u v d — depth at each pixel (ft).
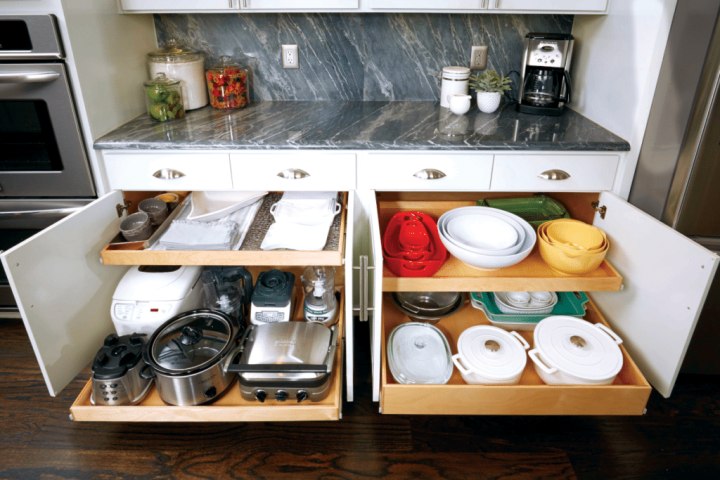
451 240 4.93
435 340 5.24
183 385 4.43
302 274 6.77
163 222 5.45
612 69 5.29
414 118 5.86
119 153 5.12
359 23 6.30
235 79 6.16
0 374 5.71
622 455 4.76
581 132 5.30
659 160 4.77
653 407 5.31
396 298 5.85
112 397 4.49
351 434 4.98
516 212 6.13
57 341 4.45
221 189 5.30
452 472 4.59
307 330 4.99
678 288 4.20
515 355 4.76
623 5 5.04
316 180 5.22
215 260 4.96
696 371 5.55
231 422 5.10
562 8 5.32
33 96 4.79
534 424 5.10
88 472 4.56
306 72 6.58
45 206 5.35
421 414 4.91
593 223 5.63
